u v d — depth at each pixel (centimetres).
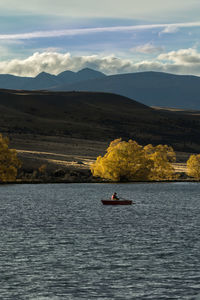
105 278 4162
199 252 5184
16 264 4625
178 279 4128
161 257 4947
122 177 18512
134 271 4384
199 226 7244
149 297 3672
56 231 6688
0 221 7756
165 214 8981
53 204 10862
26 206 10362
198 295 3716
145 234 6431
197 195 13725
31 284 3978
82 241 5859
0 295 3697
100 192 14450
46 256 4978
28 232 6569
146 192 14725
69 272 4347
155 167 19388
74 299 3619
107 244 5666
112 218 8288
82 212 9262
